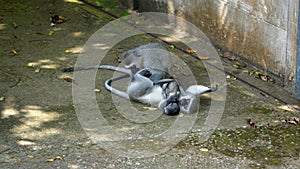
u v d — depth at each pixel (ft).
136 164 20.76
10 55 28.35
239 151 21.62
